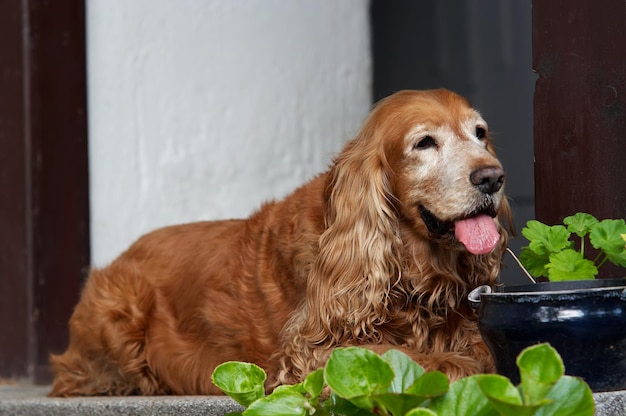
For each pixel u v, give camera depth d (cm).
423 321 419
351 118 732
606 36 400
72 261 643
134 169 660
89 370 505
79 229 643
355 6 735
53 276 645
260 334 443
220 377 272
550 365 221
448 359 385
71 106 643
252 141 696
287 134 708
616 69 398
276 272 441
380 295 406
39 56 643
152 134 666
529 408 212
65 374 516
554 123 418
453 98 416
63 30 642
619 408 309
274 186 701
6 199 649
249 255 459
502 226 430
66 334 642
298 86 713
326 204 425
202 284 470
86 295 512
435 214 396
